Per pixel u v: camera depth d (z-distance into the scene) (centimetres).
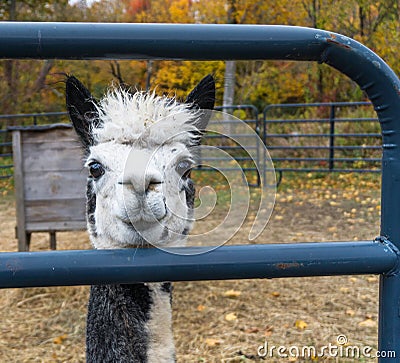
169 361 224
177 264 128
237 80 1895
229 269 129
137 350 218
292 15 1723
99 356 220
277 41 122
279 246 131
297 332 444
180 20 1695
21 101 1692
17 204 583
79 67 536
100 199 194
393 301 134
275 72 1852
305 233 746
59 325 477
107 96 214
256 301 517
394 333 135
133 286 218
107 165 190
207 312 491
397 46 1587
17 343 443
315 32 123
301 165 1254
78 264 125
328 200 953
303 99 1959
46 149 579
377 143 1212
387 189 132
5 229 837
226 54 122
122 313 217
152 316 221
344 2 1662
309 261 130
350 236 729
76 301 525
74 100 222
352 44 124
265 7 1697
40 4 1795
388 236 133
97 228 198
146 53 120
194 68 626
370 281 563
